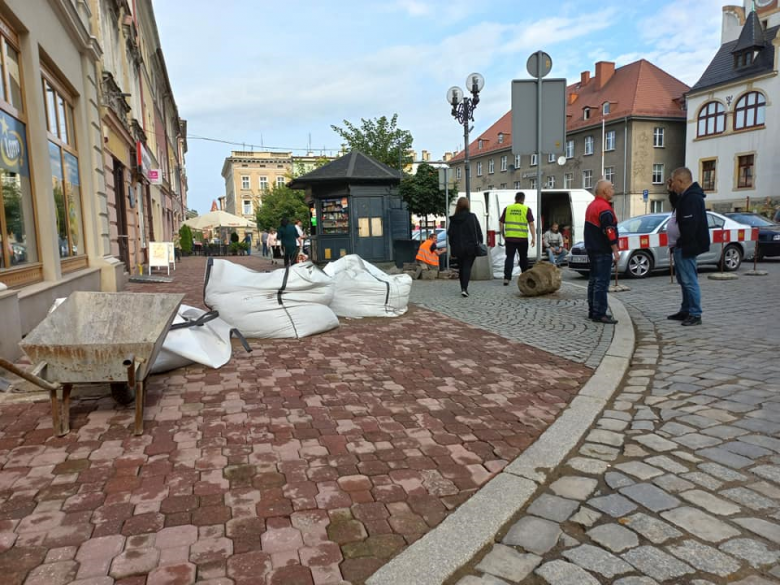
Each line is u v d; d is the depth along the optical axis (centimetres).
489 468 313
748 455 318
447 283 1286
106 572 217
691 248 671
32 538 240
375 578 215
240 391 448
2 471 304
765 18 4222
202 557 228
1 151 625
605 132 5000
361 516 262
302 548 236
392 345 619
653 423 373
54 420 348
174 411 400
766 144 3947
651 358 541
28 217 711
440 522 257
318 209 1694
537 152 897
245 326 641
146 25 2583
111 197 1292
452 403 423
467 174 1438
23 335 596
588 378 486
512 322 754
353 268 830
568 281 1324
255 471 307
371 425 378
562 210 2081
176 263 2570
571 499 278
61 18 872
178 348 497
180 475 301
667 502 272
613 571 221
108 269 1052
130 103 2002
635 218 1396
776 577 214
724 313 753
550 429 363
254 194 9056
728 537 241
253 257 3288
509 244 1198
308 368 520
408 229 1756
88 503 270
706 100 4316
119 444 341
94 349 339
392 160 2914
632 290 1065
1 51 639
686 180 696
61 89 914
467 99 1416
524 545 240
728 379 456
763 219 1700
